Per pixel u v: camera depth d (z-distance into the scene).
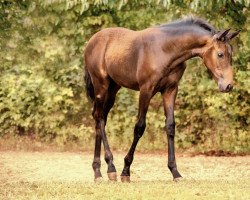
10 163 14.64
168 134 10.95
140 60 10.95
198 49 10.62
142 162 14.88
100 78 11.99
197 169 13.84
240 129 16.44
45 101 17.14
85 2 14.41
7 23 16.48
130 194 9.25
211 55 10.46
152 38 10.88
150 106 16.88
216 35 10.43
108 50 11.75
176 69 10.87
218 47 10.41
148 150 16.70
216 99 16.20
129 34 11.52
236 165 14.41
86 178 12.77
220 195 9.17
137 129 10.99
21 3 16.09
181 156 16.06
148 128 16.86
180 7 16.20
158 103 16.83
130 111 16.91
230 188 9.77
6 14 16.42
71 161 15.09
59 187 9.88
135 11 17.02
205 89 16.33
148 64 10.81
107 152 11.79
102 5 17.03
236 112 16.27
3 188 9.88
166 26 10.88
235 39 16.30
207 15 16.00
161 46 10.76
